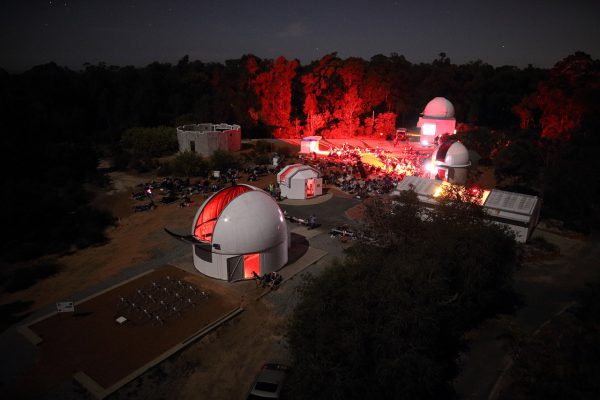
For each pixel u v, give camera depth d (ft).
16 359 67.56
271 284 88.28
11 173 148.56
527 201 114.42
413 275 61.21
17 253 108.06
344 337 51.96
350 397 51.24
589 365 63.16
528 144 170.40
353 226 122.93
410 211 87.20
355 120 277.23
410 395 54.08
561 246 113.39
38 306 84.53
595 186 133.08
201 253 95.86
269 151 219.82
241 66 342.44
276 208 94.94
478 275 71.20
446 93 297.53
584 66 176.86
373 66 311.06
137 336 72.69
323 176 172.24
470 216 84.58
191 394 61.11
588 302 82.43
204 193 151.53
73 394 60.23
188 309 80.53
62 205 134.21
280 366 62.59
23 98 203.00
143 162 189.16
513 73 308.60
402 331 56.13
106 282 92.89
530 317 80.69
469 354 70.23
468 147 197.26
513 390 61.98
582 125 175.32
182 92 306.55
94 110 277.85
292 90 316.81
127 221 129.90
